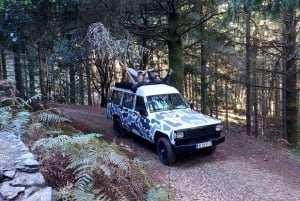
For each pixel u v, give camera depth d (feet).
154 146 33.01
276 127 83.10
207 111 83.82
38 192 11.78
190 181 25.40
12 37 31.37
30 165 13.12
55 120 23.75
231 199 22.53
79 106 63.16
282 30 45.50
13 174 12.51
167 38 45.09
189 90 89.56
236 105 105.29
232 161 30.45
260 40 48.26
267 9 28.81
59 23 34.65
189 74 77.00
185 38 55.01
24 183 12.14
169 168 28.17
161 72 78.02
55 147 16.65
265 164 30.27
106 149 19.30
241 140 38.60
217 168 28.43
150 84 35.35
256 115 75.56
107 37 30.58
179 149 28.04
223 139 30.04
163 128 29.01
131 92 35.27
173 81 44.98
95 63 66.59
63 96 82.23
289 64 46.60
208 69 63.16
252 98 85.30
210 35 48.91
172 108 32.60
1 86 26.99
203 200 22.13
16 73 62.85
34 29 33.22
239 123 89.61
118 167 18.01
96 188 15.62
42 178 12.58
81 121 41.27
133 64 39.99
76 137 17.65
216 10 42.52
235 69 60.39
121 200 15.44
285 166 30.27
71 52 41.70
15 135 17.07
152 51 65.62
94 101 96.07
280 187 24.94
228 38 50.29
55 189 14.48
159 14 44.29
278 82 69.00
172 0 41.09
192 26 43.80
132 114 33.94
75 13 34.06
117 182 17.21
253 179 26.27
